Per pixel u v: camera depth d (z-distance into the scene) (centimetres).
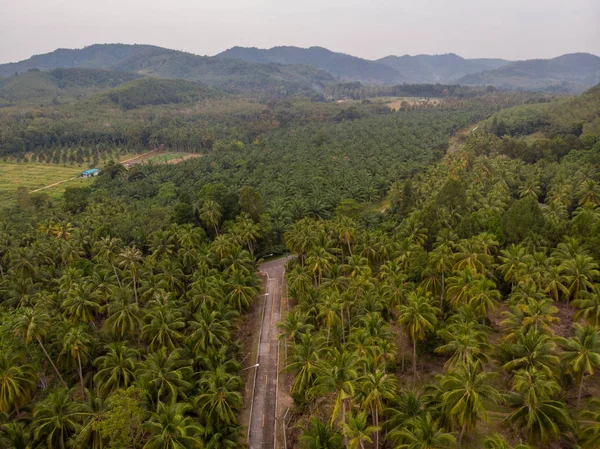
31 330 5422
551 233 8250
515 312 5612
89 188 16512
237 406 5156
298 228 9300
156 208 12350
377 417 4634
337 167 16438
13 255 8631
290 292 7850
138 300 7644
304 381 5172
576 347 4691
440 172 13912
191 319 6875
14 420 4900
